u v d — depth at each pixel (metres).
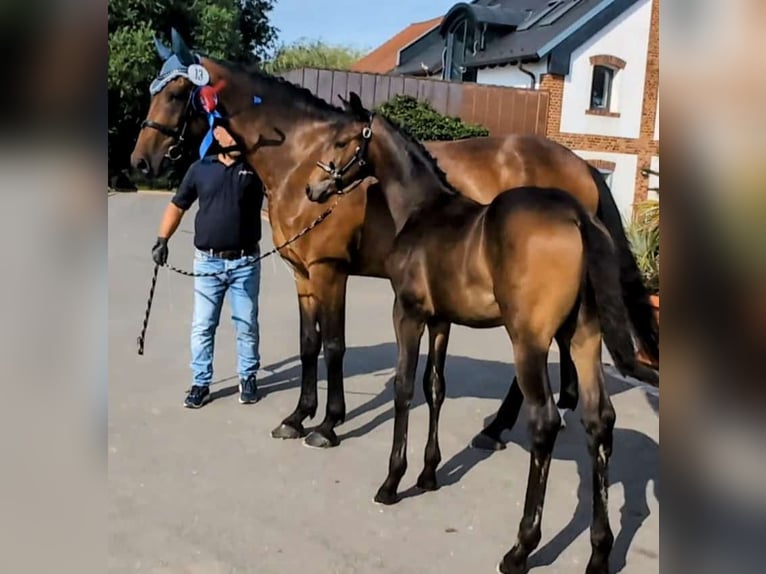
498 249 3.11
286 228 4.65
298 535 3.49
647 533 3.59
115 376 5.66
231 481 4.03
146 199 18.69
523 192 3.18
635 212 8.13
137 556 3.24
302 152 4.52
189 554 3.28
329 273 4.55
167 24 23.22
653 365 3.25
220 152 4.72
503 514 3.76
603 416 3.09
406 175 3.79
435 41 28.56
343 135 3.98
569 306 3.01
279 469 4.21
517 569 3.15
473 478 4.19
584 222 2.99
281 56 36.81
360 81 15.00
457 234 3.40
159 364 5.99
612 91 17.19
